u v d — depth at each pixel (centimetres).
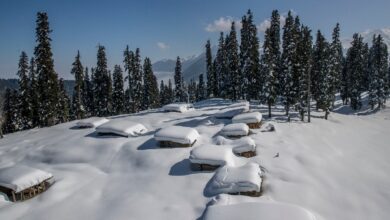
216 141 3881
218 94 9194
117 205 2598
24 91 6203
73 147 4022
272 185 2784
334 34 5559
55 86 5900
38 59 5669
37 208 2661
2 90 7412
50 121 5884
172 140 3722
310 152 3622
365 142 4441
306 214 1959
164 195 2711
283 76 5972
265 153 3525
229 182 2631
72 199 2777
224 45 8162
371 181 3014
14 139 4891
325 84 5616
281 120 5156
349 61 8225
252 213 1975
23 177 2830
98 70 7588
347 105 8675
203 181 2880
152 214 2433
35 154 3978
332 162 3438
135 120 5422
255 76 6844
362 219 2397
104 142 4091
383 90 7800
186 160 3375
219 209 2067
